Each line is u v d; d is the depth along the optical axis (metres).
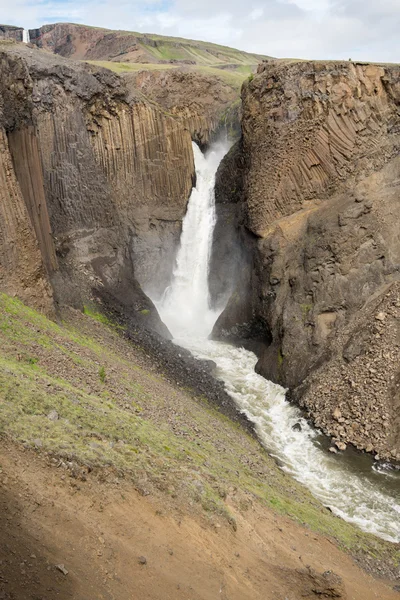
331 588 10.79
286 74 30.22
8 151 21.12
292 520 13.77
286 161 30.59
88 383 16.55
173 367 26.50
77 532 8.95
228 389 27.03
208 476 12.96
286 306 29.02
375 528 17.09
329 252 28.22
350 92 28.62
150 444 13.28
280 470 19.78
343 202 28.81
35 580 7.55
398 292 25.86
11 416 10.98
